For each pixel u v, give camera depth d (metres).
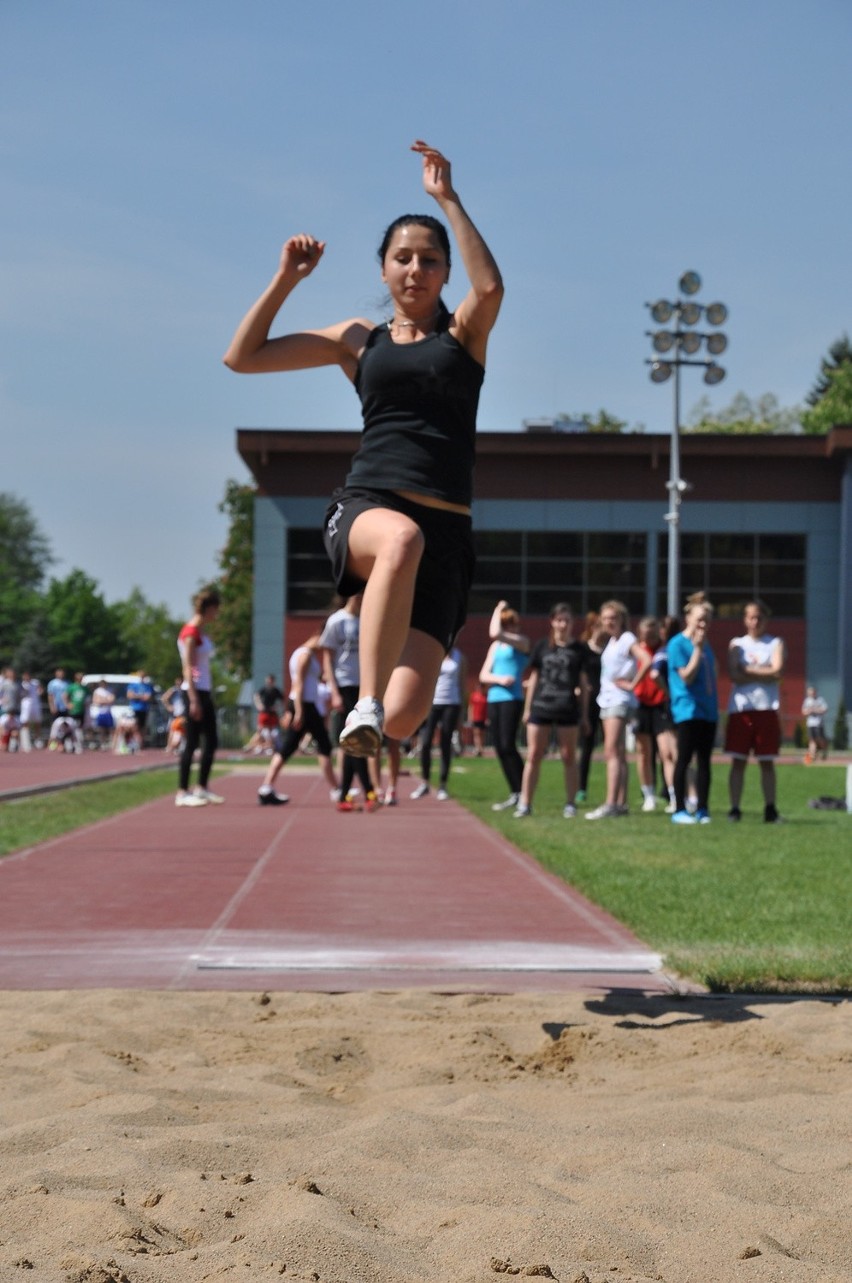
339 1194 3.32
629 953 7.12
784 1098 4.32
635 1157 3.65
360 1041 5.20
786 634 51.38
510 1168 3.53
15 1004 5.80
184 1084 4.50
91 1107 4.15
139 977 6.48
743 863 10.92
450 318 5.36
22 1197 3.21
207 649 17.81
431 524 5.17
